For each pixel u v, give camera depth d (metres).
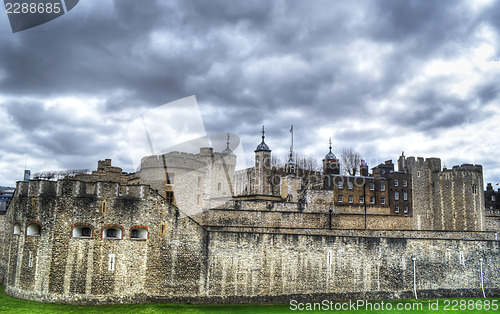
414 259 49.25
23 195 42.72
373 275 47.56
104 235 39.72
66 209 39.62
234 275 43.44
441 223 77.12
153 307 38.94
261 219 53.94
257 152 75.06
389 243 48.69
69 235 39.25
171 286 41.38
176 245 41.97
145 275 40.62
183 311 38.34
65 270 38.88
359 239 47.62
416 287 48.94
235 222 52.78
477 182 75.56
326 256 46.28
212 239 43.38
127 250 40.12
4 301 38.94
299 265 45.31
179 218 42.31
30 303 38.41
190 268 42.22
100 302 38.81
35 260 39.81
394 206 75.56
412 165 78.62
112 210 40.06
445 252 50.81
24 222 41.31
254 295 43.66
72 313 35.84
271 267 44.47
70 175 49.34
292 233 48.19
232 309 40.56
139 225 40.72
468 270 51.38
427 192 79.00
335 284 46.16
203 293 42.38
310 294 45.19
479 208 74.94
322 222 57.94
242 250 43.97
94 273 39.03
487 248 52.66
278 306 42.78
